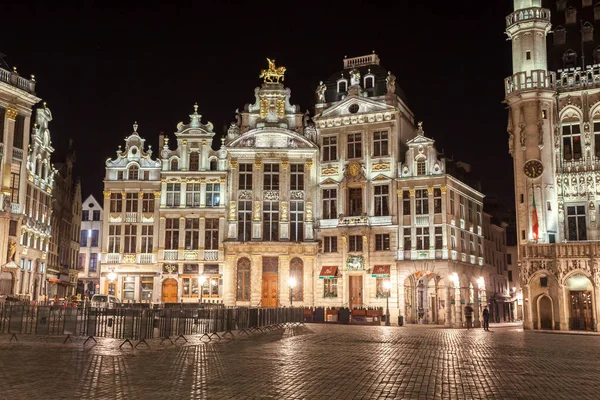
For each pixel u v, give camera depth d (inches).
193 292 2346.2
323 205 2373.3
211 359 743.7
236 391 510.3
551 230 1897.1
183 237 2367.1
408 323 2231.8
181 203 2383.1
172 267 2351.1
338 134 2390.5
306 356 807.1
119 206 2405.3
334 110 2401.6
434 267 2177.7
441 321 2297.0
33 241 2284.7
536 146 1930.4
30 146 2247.8
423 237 2220.7
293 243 2320.4
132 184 2399.1
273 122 2440.9
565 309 1800.0
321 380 582.6
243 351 857.5
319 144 2412.6
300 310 1792.6
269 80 2492.6
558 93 1978.3
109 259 2370.8
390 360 780.0
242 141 2411.4
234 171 2394.2
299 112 2463.1
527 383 589.3
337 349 928.3
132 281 2368.4
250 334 1227.9
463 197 2422.5
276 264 2348.7
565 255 1814.7
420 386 558.6
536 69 1964.8
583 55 2023.9
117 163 2413.9
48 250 2564.0
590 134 1930.4
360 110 2363.4
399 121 2361.0
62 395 477.7
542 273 1841.8
